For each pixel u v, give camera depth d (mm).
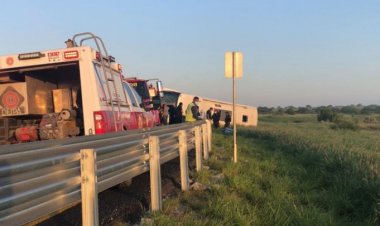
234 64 13281
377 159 12281
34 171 4070
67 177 4660
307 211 6918
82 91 7945
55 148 4398
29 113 8742
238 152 15859
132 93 11461
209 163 12734
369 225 6883
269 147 17641
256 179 9969
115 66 9656
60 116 8172
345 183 8922
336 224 6680
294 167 11492
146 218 6582
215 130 30375
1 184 3623
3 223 3654
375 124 59719
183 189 8812
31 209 4027
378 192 7809
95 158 5035
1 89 8773
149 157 7273
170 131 9023
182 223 6234
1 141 8703
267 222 6555
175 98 32625
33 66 8070
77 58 7902
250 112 43219
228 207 6965
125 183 8586
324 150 13766
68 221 6230
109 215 6793
